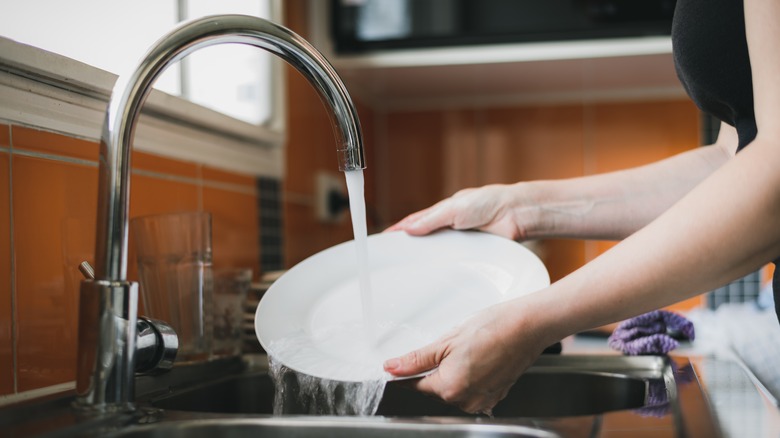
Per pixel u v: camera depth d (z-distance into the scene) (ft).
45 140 2.57
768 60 1.97
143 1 3.73
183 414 2.13
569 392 3.08
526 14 5.16
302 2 5.28
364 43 5.36
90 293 2.06
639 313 2.11
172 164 3.48
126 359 2.10
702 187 2.03
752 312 4.75
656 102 6.61
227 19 2.13
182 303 2.85
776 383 2.80
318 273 2.94
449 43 5.32
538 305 2.11
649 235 2.06
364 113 6.63
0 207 2.34
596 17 5.10
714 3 2.36
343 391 2.89
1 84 2.35
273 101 4.68
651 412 1.97
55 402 2.15
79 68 2.68
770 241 1.96
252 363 3.22
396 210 7.09
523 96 6.84
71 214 2.69
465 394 2.21
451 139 7.00
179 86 4.25
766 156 1.93
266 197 4.63
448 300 2.83
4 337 2.33
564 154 6.80
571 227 3.17
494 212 3.14
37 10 3.03
